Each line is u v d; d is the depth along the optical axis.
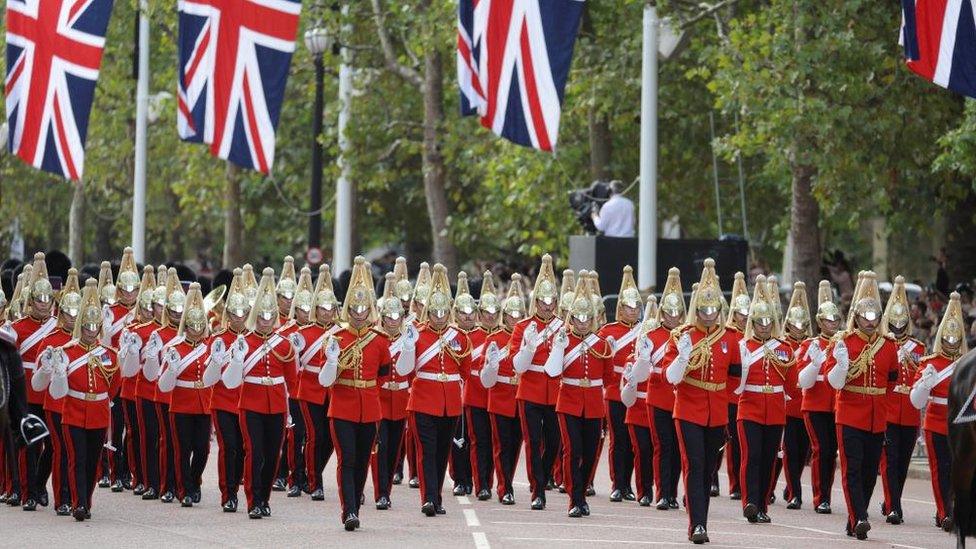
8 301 66.19
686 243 83.50
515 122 69.88
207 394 57.38
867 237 157.75
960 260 99.38
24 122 79.69
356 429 51.97
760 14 89.19
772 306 54.19
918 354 56.34
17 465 54.69
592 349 56.19
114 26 135.00
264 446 54.62
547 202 105.62
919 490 69.06
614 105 103.06
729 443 62.97
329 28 109.94
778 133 79.56
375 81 116.25
